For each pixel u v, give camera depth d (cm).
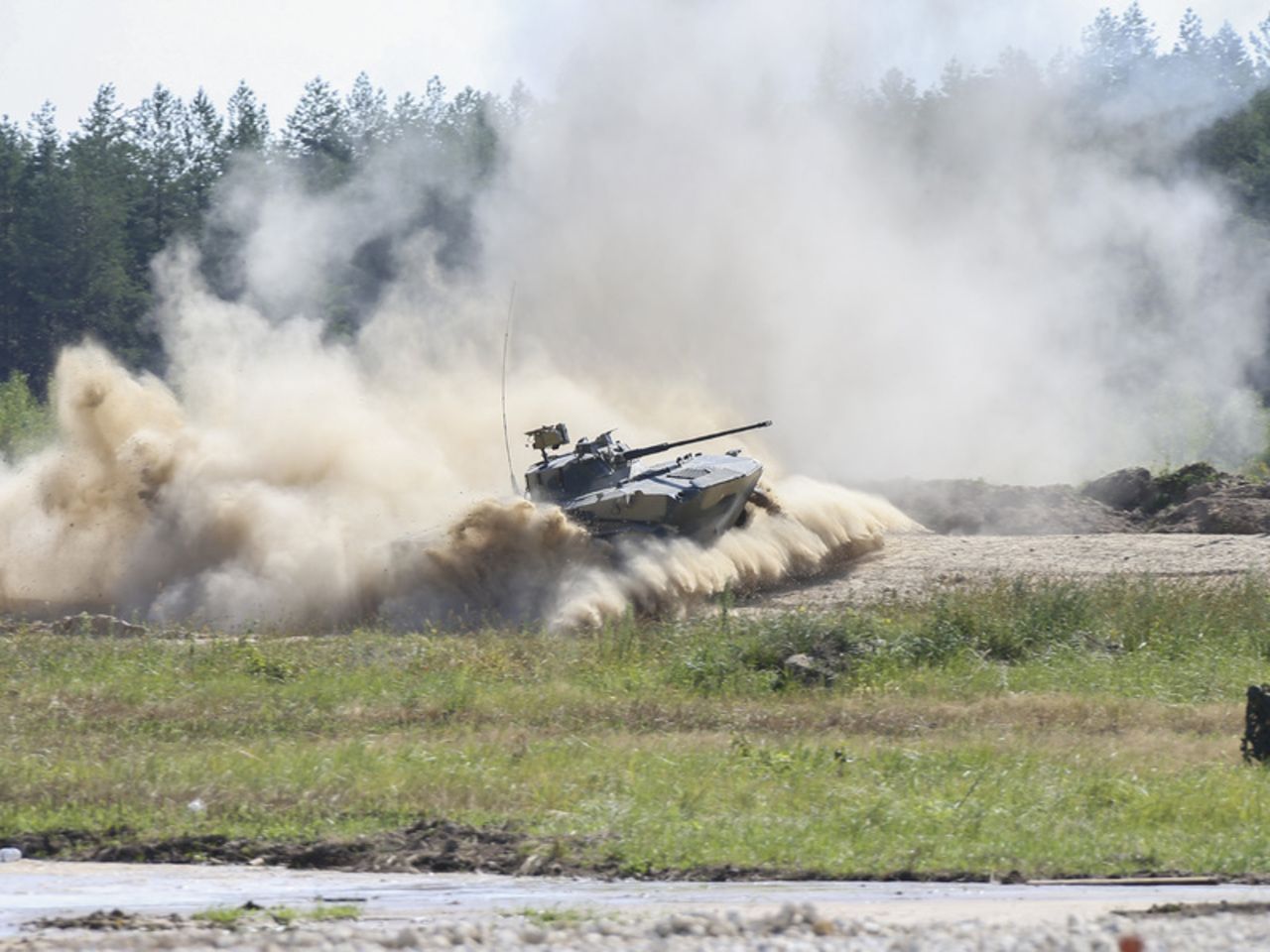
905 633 7725
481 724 6228
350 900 3822
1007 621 8088
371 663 7269
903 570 10862
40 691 6625
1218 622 8206
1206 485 14062
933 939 3141
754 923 3347
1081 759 5481
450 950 3108
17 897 3875
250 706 6450
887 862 4184
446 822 4581
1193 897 3806
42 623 9012
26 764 5344
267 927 3438
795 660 7219
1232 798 4850
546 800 4881
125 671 7050
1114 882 4028
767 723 6291
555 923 3406
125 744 5797
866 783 5100
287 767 5284
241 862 4291
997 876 4078
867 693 6881
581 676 7125
